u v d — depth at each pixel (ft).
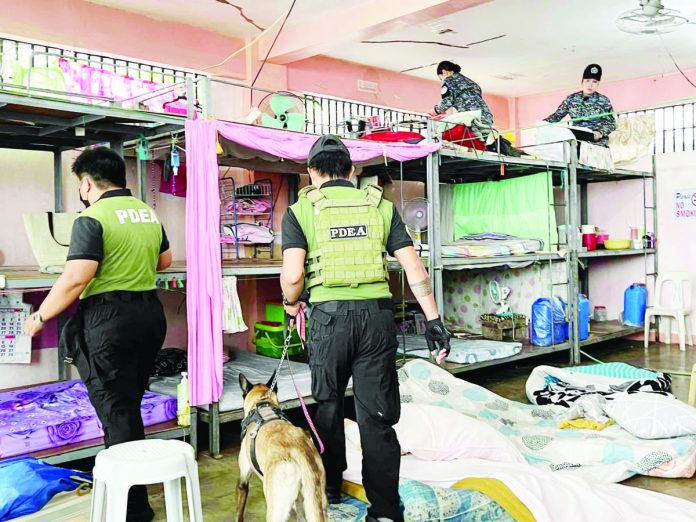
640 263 25.62
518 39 21.59
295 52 19.53
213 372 12.42
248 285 19.88
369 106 24.43
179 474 7.07
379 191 8.48
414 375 15.29
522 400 16.72
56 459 10.78
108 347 8.68
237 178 19.51
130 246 8.86
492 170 21.97
